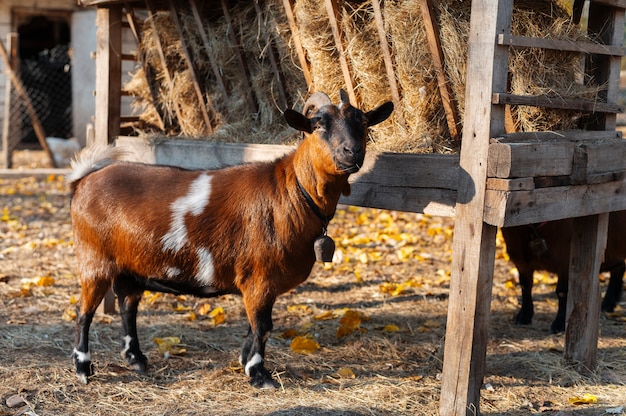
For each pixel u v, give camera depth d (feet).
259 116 24.30
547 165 16.85
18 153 71.72
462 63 18.10
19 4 72.33
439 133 19.24
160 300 27.66
